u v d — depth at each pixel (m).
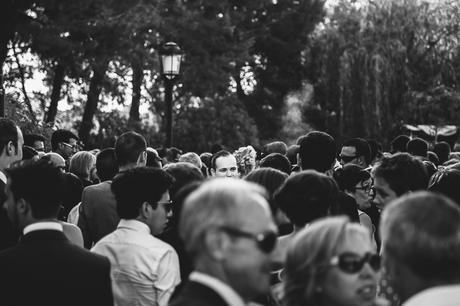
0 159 6.31
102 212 6.84
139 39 28.19
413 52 34.22
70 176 7.92
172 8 34.28
